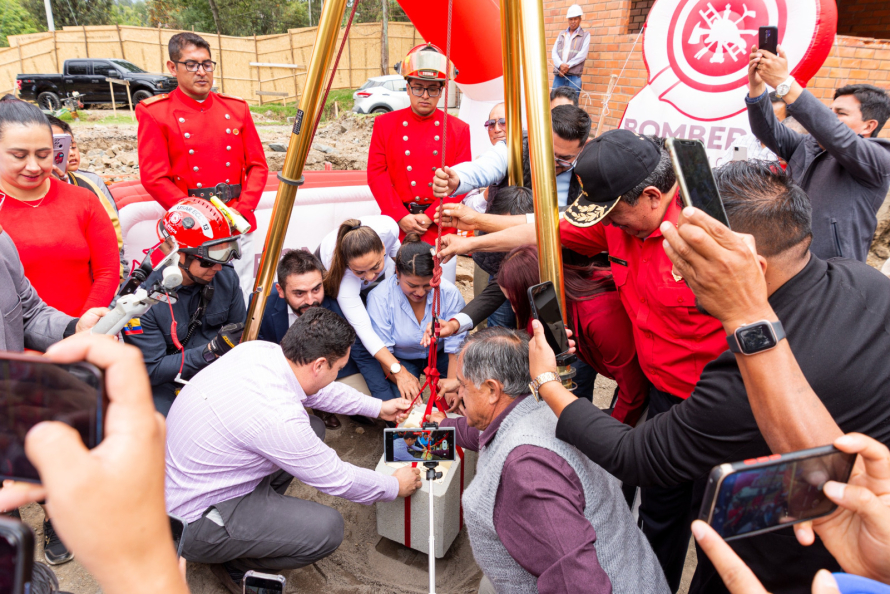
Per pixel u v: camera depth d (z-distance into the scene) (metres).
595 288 1.92
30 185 2.08
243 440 1.78
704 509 0.60
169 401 2.38
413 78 2.99
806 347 0.95
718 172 1.06
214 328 2.54
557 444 1.34
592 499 1.34
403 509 2.06
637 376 1.98
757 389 0.77
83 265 2.31
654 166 1.41
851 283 0.99
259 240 3.97
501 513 1.36
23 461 0.42
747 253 0.74
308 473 1.82
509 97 2.17
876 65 4.66
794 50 2.69
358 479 1.87
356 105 14.12
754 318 0.76
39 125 2.01
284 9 31.64
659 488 1.81
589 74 6.54
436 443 1.92
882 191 2.27
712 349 1.54
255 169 3.39
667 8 3.14
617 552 1.34
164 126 3.01
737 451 0.98
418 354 2.81
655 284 1.56
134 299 1.28
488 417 1.55
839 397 0.94
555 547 1.23
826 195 2.37
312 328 1.87
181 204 2.15
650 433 1.08
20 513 2.33
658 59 3.25
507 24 1.96
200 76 3.01
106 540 0.35
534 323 1.29
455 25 3.25
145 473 0.37
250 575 1.30
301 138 1.99
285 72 20.44
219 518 1.84
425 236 3.31
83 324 1.73
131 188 3.53
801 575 1.10
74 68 13.38
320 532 1.92
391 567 2.15
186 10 31.11
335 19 1.85
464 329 2.46
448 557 2.20
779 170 1.03
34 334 1.88
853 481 0.67
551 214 1.50
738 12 2.87
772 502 0.62
